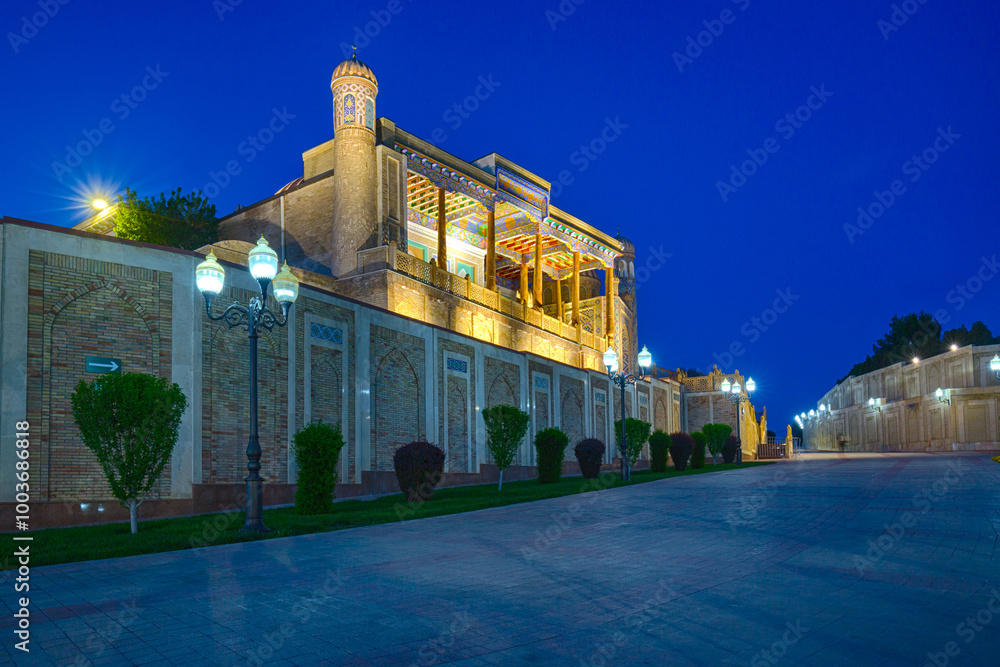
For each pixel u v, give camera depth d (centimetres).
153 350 1420
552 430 2342
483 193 3070
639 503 1492
